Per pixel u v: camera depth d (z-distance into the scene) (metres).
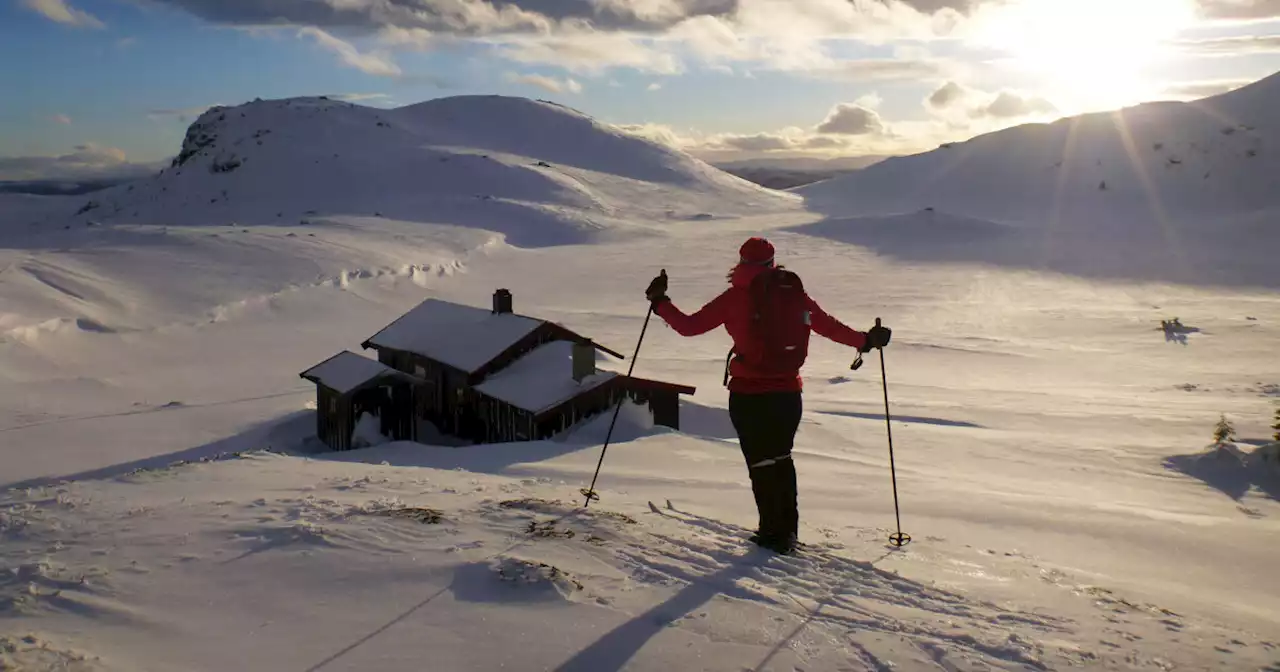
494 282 80.44
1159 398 35.38
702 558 5.35
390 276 75.62
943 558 6.54
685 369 40.88
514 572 4.57
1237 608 6.61
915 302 69.75
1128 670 4.12
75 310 52.84
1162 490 19.33
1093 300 70.75
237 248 80.50
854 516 10.83
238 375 40.75
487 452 18.78
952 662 3.96
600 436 23.20
